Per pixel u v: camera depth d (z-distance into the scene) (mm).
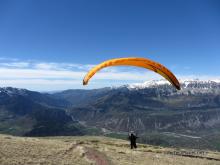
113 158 50312
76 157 46719
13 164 38094
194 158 63594
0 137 58625
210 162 60125
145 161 52594
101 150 56125
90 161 44906
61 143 60594
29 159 41438
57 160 43062
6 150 44562
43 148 50656
